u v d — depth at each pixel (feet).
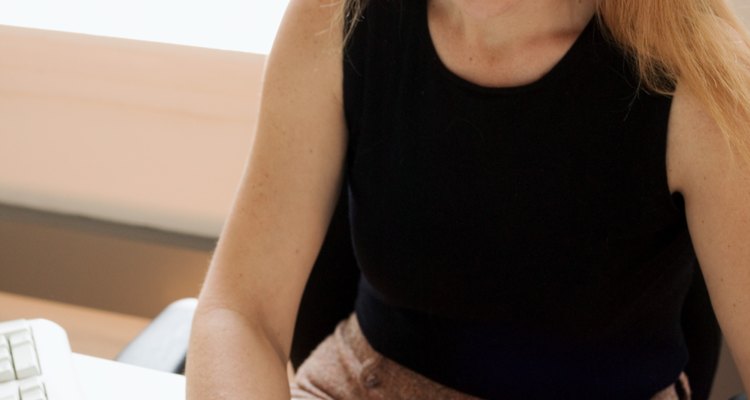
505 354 2.89
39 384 2.42
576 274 2.68
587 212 2.60
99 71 4.26
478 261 2.76
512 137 2.59
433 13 2.68
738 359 2.56
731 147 2.38
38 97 4.45
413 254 2.83
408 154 2.75
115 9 4.44
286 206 2.93
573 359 2.86
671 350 2.95
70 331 5.02
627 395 2.88
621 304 2.74
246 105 4.14
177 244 4.43
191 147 4.35
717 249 2.48
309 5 2.88
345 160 3.01
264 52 4.01
